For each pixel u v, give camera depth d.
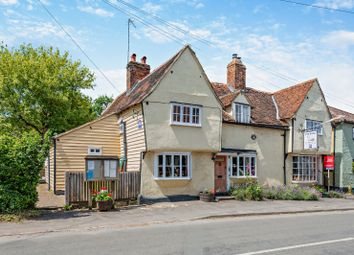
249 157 22.12
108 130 21.30
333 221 12.95
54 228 10.81
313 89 25.41
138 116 18.20
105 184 15.66
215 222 12.49
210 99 19.55
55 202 16.59
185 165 18.89
